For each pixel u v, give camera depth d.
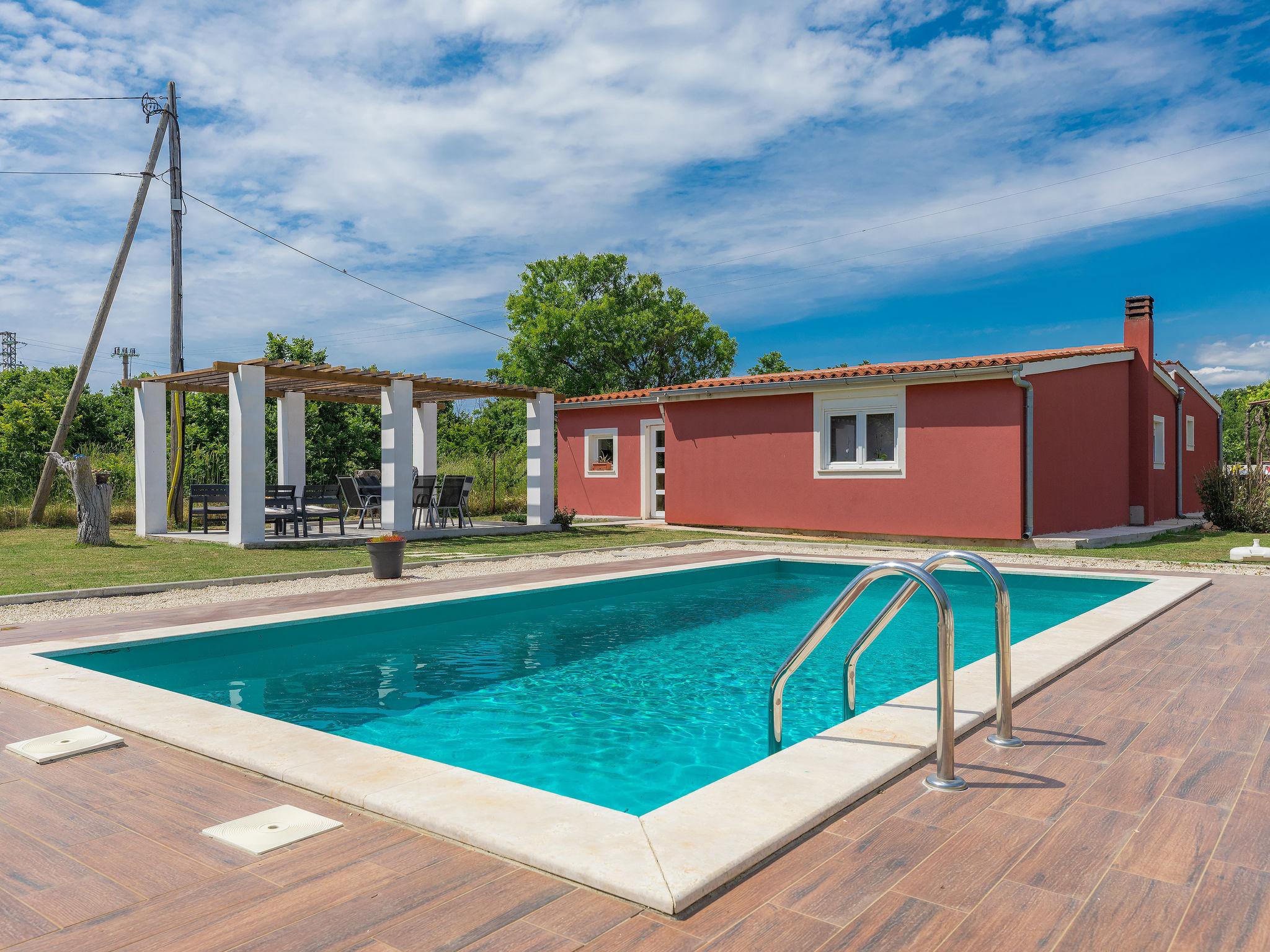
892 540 13.41
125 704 4.05
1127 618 6.18
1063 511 13.20
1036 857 2.39
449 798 2.78
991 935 1.96
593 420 18.97
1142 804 2.80
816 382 13.88
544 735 4.46
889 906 2.11
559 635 7.00
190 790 2.98
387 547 8.98
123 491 17.73
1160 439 17.33
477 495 19.75
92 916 2.07
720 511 15.63
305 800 2.89
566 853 2.33
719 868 2.23
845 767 3.05
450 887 2.22
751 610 8.20
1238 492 15.39
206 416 19.33
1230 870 2.31
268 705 4.96
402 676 5.68
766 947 1.91
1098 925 2.01
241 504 11.70
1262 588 8.03
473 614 7.58
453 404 32.84
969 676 4.47
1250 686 4.41
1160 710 3.97
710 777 3.82
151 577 8.77
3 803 2.85
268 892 2.20
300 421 15.29
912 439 13.16
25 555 10.71
